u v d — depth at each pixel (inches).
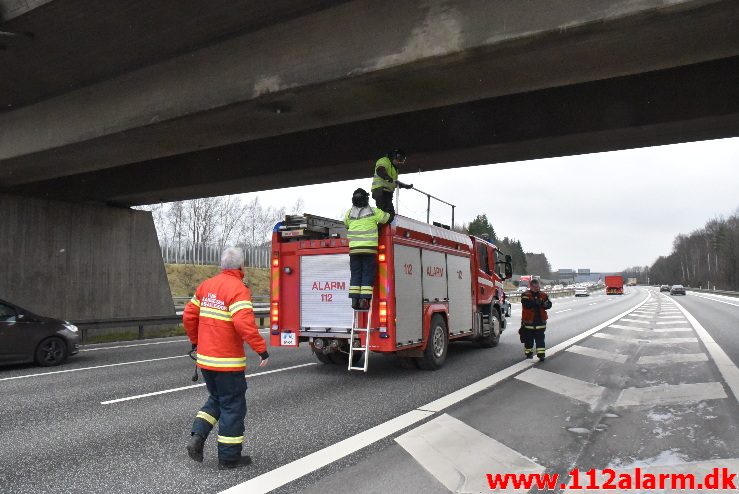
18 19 340.8
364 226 346.3
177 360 477.7
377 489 167.6
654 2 252.7
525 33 278.5
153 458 199.2
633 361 423.2
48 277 669.3
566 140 438.0
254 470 185.0
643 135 427.2
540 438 221.8
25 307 643.5
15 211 643.5
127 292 757.9
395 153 374.9
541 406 278.1
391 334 346.9
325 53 335.9
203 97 382.6
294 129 425.4
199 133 430.6
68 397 313.1
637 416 256.2
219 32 362.9
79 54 390.0
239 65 368.5
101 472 184.9
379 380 355.9
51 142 467.8
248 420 251.8
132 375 392.2
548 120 430.6
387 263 350.6
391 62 313.1
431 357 390.6
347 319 366.9
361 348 354.0
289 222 396.5
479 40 289.1
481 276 516.7
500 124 448.1
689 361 410.3
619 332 656.4
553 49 288.0
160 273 805.9
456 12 297.3
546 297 440.8
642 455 199.6
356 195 351.6
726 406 267.4
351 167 531.2
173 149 475.8
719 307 1285.7
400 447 208.8
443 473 181.6
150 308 785.6
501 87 340.5
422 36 305.1
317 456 198.7
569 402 287.1
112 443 218.8
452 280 445.4
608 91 410.9
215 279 192.4
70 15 337.1
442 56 299.0
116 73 424.8
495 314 548.7
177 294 1494.8
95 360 486.3
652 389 315.0
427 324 389.7
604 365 406.6
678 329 681.0
